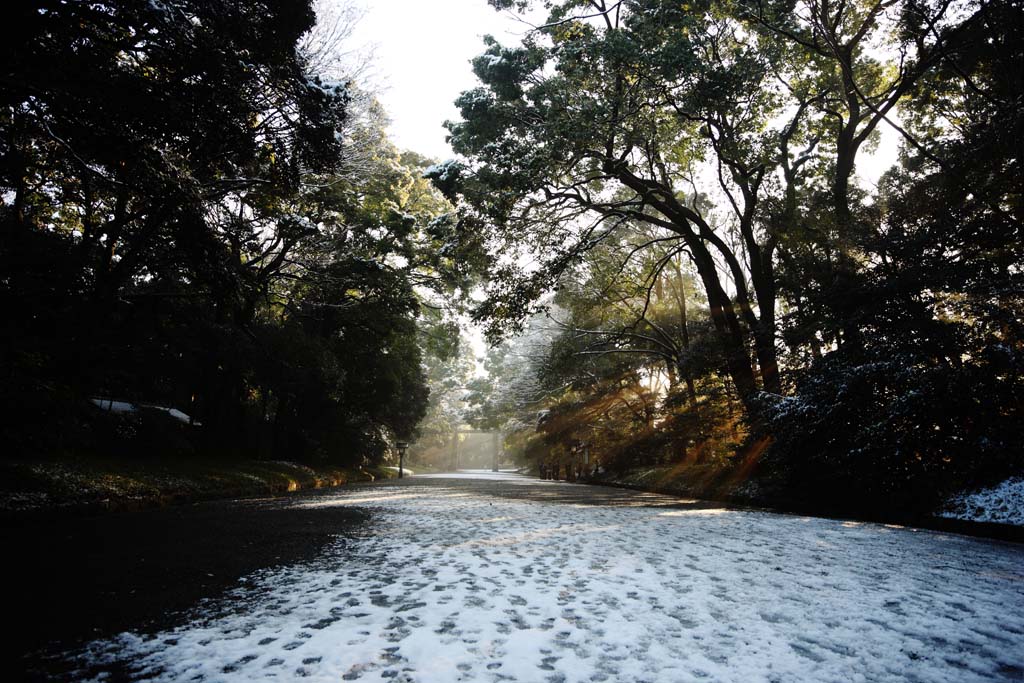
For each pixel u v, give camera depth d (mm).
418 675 2578
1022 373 10141
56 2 7598
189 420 25859
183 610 3738
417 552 6062
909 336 12461
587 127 16375
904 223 14133
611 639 3098
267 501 13648
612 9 17766
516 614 3600
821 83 20828
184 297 17203
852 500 12180
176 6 8398
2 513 7895
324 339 25719
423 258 26922
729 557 5934
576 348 32062
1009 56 13086
